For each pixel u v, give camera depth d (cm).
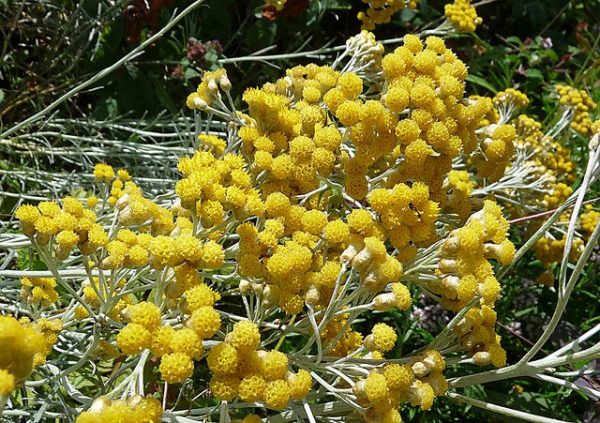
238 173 17
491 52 38
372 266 16
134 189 20
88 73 32
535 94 40
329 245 17
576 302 29
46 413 17
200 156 18
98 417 13
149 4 32
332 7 36
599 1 46
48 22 33
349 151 20
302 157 18
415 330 25
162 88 32
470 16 32
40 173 28
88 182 29
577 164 34
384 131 18
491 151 22
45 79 32
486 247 18
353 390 16
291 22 36
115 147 30
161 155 30
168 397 21
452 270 17
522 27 45
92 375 20
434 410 24
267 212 18
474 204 21
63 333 20
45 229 16
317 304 17
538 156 30
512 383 27
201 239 18
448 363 18
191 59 32
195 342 14
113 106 32
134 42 33
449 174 20
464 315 18
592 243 16
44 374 19
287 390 15
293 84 21
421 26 40
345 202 21
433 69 19
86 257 16
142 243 17
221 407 15
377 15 32
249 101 19
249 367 15
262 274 17
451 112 20
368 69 25
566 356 17
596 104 36
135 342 14
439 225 26
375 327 16
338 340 17
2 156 31
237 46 37
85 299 18
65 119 32
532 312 29
